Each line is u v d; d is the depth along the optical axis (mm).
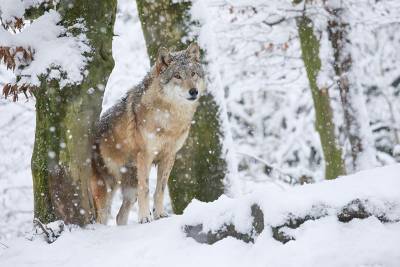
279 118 32062
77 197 12734
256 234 8219
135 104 13836
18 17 12922
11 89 12594
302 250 7258
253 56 25469
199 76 13719
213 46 16297
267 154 31609
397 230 7109
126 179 14516
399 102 32281
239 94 27797
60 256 10961
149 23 16281
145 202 13680
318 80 21312
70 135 12703
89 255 10688
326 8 21266
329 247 7121
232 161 16109
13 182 24547
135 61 24938
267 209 7961
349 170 23484
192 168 15820
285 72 26016
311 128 31203
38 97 12766
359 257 6789
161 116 13438
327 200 7648
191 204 9875
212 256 8391
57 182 12609
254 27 23438
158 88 13375
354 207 7492
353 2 22266
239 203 8719
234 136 31609
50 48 12641
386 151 32875
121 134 13984
